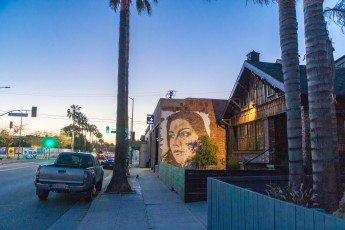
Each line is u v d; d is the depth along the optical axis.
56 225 8.95
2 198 13.30
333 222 2.99
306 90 14.66
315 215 3.26
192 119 28.58
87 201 13.24
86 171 12.96
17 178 21.48
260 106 19.33
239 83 21.39
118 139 15.77
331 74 8.77
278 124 18.11
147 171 32.53
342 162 14.58
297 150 7.95
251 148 21.05
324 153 6.01
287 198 6.93
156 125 31.83
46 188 12.70
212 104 28.97
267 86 18.58
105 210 10.86
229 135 25.61
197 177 12.58
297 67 8.33
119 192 15.02
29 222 9.25
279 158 17.69
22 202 12.53
